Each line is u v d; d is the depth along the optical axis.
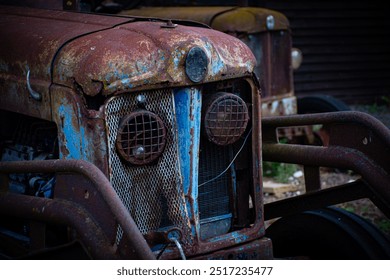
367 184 3.95
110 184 3.25
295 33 10.77
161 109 3.55
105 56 3.44
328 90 11.05
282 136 7.59
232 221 3.95
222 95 3.68
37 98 3.71
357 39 11.05
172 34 3.58
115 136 3.45
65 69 3.56
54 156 3.95
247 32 7.30
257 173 3.91
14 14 4.55
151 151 3.51
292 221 4.39
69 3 4.99
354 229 4.11
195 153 3.61
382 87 11.23
